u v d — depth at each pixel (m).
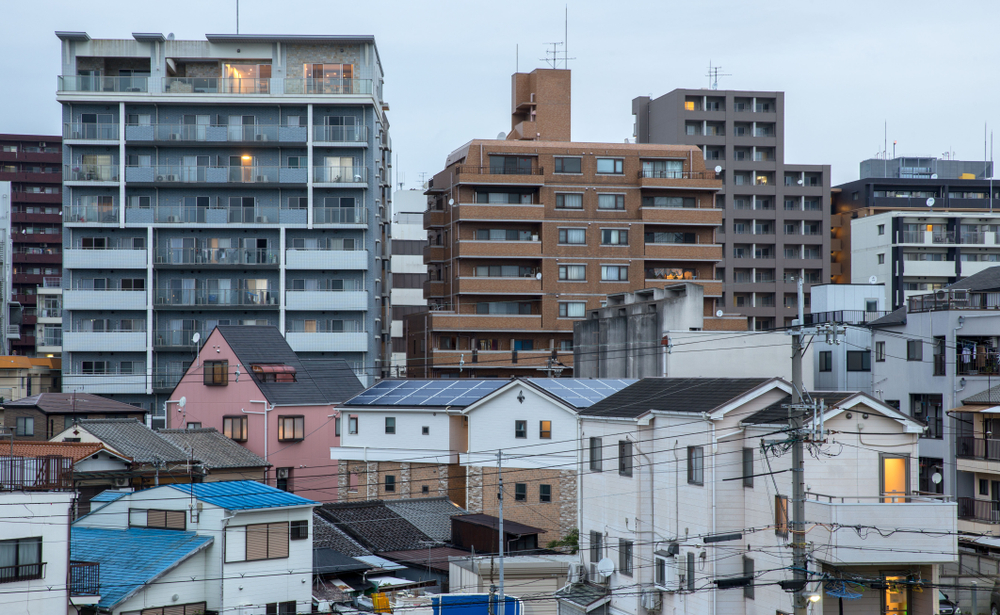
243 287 87.44
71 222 85.94
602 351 78.00
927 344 56.25
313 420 67.75
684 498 38.59
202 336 86.44
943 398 54.50
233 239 87.94
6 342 120.62
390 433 62.09
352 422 63.75
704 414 36.94
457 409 58.75
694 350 63.66
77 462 50.94
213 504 38.59
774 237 126.19
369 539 50.16
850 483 34.59
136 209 86.75
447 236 96.94
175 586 37.06
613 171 95.50
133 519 41.50
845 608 34.34
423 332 93.31
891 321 59.50
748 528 36.47
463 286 91.12
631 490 41.78
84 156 86.81
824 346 65.31
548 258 92.69
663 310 69.25
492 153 93.50
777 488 34.81
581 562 45.31
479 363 87.81
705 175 97.06
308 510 40.72
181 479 55.75
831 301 71.81
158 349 85.25
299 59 89.62
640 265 94.25
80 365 85.44
